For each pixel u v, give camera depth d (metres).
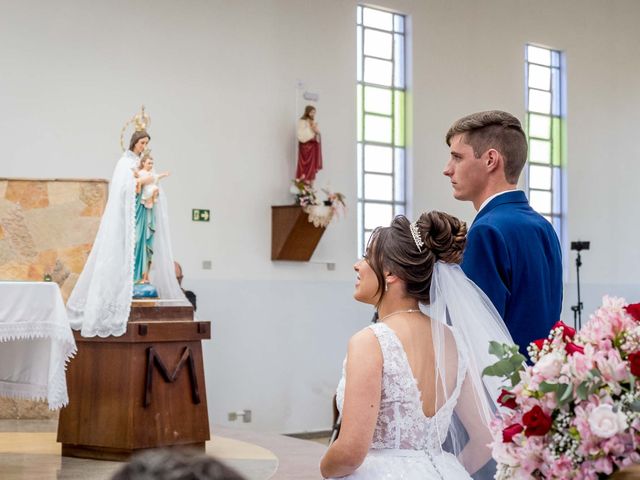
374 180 11.21
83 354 6.04
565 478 1.75
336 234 10.66
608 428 1.69
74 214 8.59
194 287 9.52
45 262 8.51
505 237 2.74
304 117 10.08
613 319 1.85
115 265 5.96
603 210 13.47
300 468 6.19
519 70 12.62
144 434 5.84
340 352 10.61
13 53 8.57
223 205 9.74
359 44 11.20
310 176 10.10
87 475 5.38
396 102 11.48
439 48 11.75
